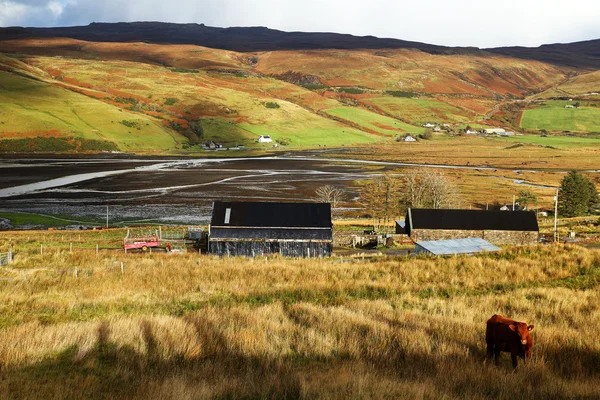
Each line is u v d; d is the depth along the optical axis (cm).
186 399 1284
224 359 1705
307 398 1322
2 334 1861
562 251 4897
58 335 1831
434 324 2167
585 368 1700
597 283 3628
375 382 1405
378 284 3494
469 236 7212
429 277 3919
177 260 4903
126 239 5984
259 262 4834
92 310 2577
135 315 2330
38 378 1472
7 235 7338
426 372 1590
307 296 3062
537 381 1494
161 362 1658
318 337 1894
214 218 6588
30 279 3534
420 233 7244
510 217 7281
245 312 2345
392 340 1919
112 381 1481
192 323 2067
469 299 2900
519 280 3769
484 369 1585
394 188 13362
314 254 6438
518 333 1642
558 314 2497
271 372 1550
